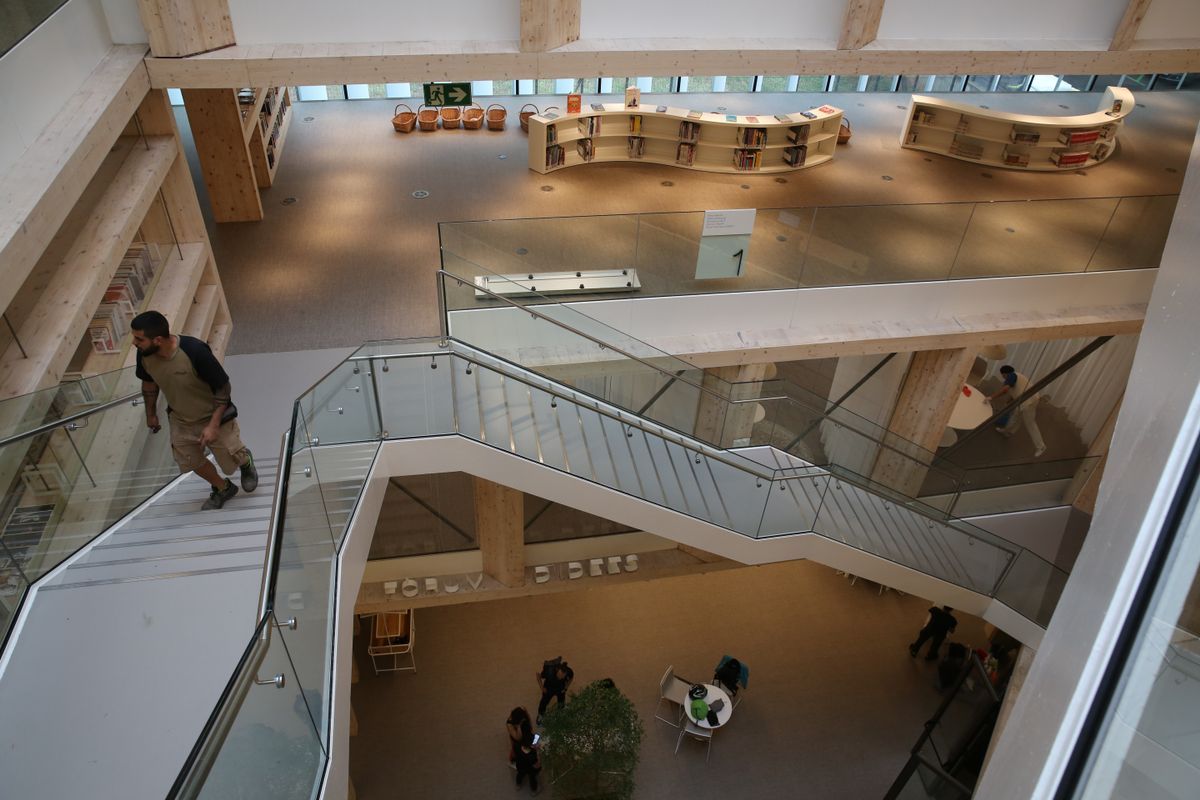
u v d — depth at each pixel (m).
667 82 17.45
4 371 4.69
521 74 7.89
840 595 12.38
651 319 9.59
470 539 10.23
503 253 8.55
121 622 4.29
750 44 8.38
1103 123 14.12
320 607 4.71
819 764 10.11
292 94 15.68
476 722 10.28
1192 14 9.01
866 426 10.95
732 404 9.02
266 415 7.23
